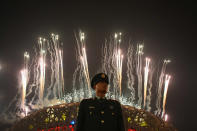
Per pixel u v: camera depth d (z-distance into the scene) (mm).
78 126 2051
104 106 2082
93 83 2275
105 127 1979
